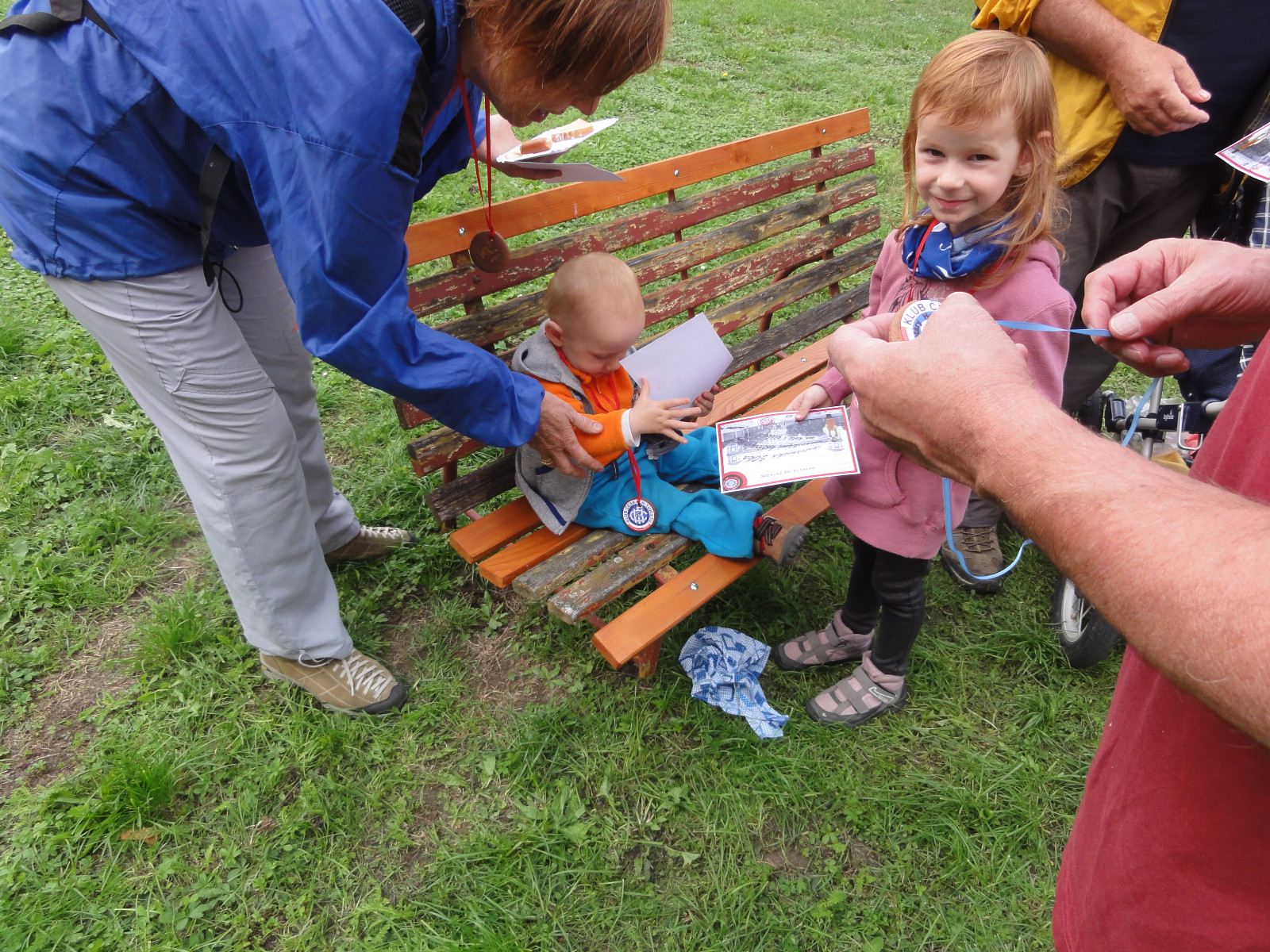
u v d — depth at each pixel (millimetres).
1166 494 586
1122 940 819
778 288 3168
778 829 2055
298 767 2113
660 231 2727
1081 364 2699
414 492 2988
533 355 2213
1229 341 1138
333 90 1256
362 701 2225
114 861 1893
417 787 2102
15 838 1921
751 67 8219
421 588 2670
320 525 2498
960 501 1878
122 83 1387
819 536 2965
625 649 2006
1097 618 2373
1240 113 2252
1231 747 659
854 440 1969
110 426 3188
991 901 1934
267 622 2066
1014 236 1657
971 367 784
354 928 1814
